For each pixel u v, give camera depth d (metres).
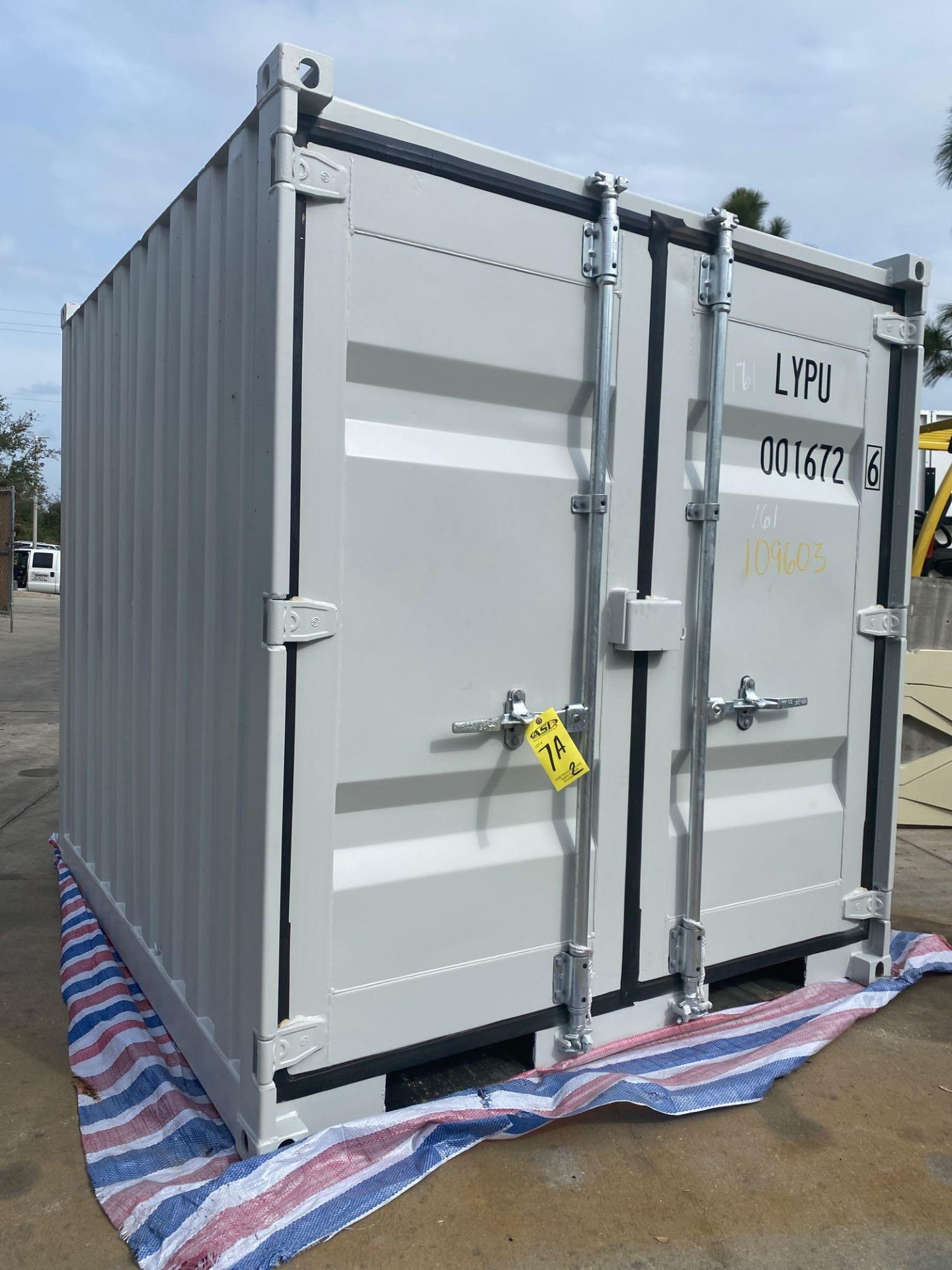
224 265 2.31
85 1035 2.82
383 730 2.18
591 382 2.43
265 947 2.04
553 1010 2.52
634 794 2.58
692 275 2.58
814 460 2.98
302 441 2.00
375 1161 2.15
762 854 2.92
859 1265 2.01
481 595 2.30
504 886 2.40
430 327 2.16
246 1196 1.99
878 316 3.04
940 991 3.35
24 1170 2.26
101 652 3.63
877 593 3.16
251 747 2.08
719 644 2.75
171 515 2.73
